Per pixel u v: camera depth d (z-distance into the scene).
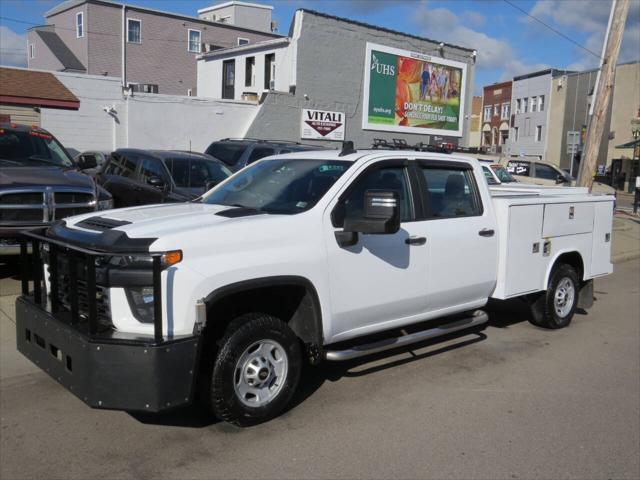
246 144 14.34
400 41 25.36
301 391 5.21
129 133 20.78
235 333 4.23
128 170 11.14
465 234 5.79
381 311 5.14
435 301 5.62
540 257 6.73
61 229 4.48
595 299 9.35
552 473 3.92
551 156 53.94
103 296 4.02
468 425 4.62
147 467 3.89
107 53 38.62
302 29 22.23
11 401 4.88
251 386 4.41
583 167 14.23
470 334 7.06
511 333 7.17
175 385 3.83
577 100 50.81
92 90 20.12
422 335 5.52
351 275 4.84
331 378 5.54
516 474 3.90
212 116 21.80
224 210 4.76
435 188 5.74
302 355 5.12
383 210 4.49
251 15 47.00
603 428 4.62
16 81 18.84
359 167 5.07
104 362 3.76
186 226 4.18
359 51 24.00
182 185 10.18
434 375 5.69
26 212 7.41
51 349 4.23
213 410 4.30
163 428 4.45
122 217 4.54
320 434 4.40
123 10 37.88
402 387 5.36
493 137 64.38
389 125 25.64
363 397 5.11
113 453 4.07
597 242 7.61
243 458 4.03
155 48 39.97
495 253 6.17
